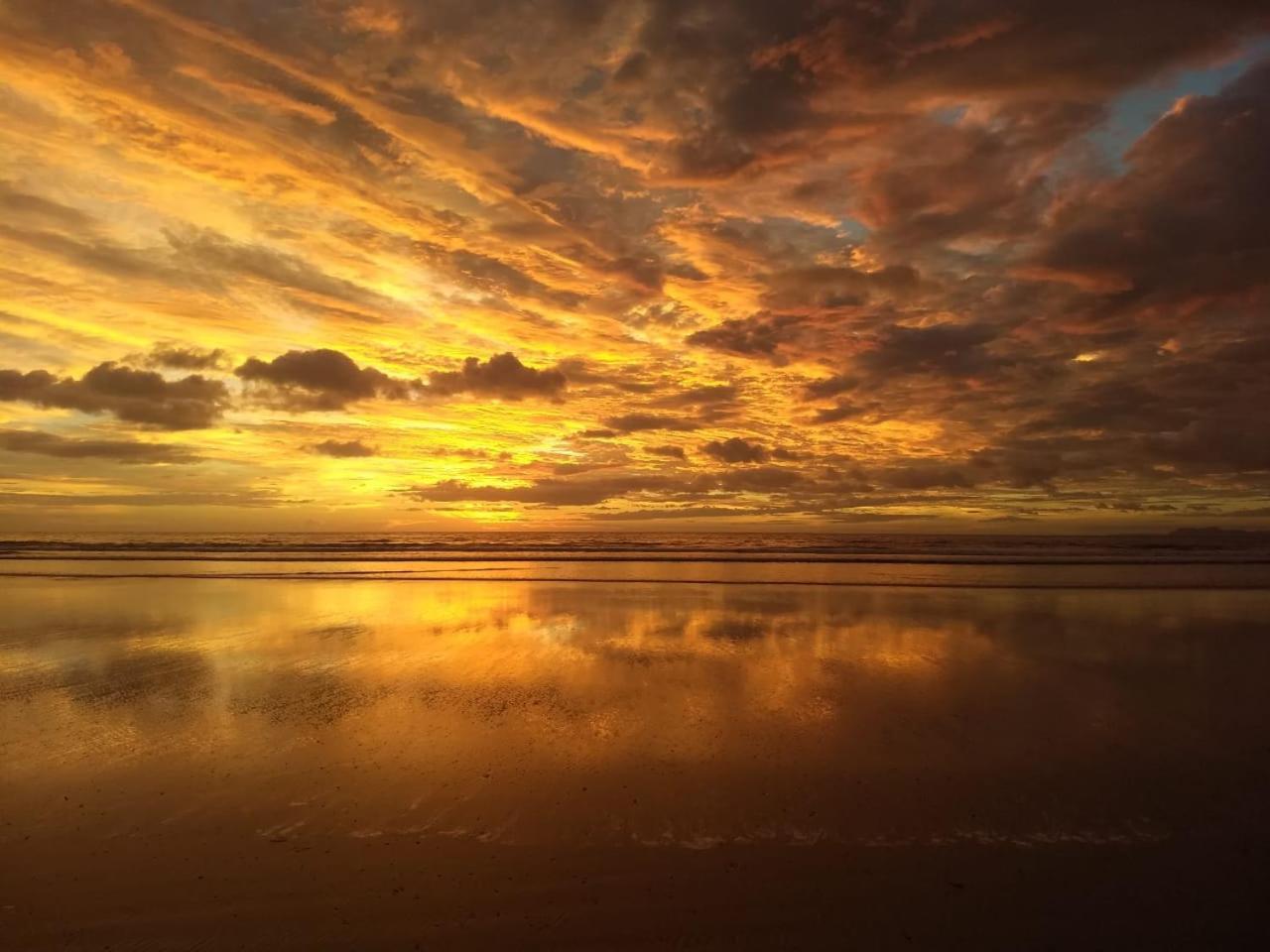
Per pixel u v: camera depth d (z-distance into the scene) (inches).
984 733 299.6
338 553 1651.1
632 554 1626.5
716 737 293.0
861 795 234.4
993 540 2851.9
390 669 414.0
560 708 334.3
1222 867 189.6
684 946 157.8
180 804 225.3
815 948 157.2
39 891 175.9
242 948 155.9
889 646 484.7
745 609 660.1
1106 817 218.8
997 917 167.8
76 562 1274.6
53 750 274.8
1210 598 732.0
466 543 2402.8
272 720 314.0
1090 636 518.6
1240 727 307.7
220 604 689.6
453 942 158.6
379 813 219.6
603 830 209.5
